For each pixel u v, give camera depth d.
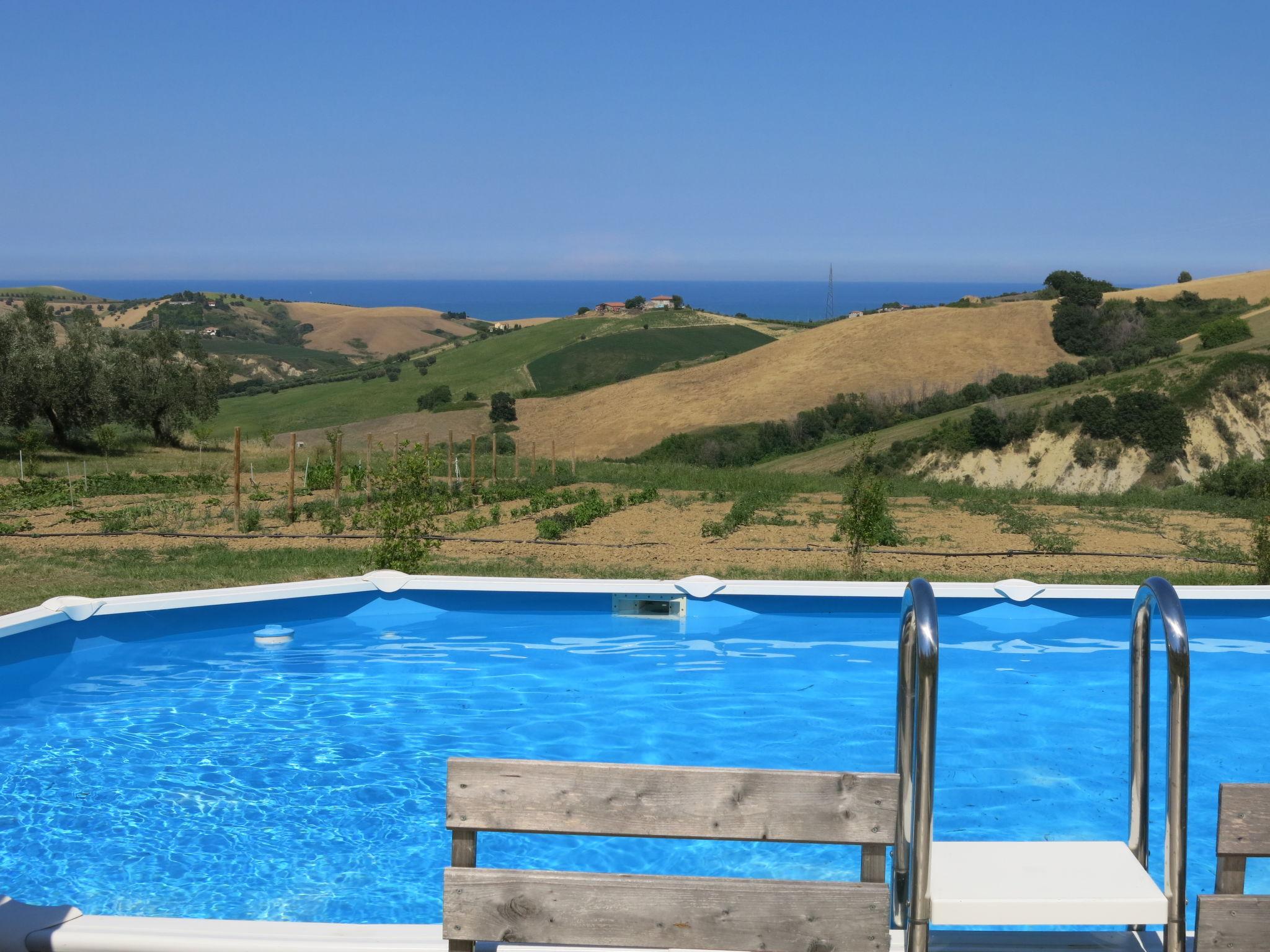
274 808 5.16
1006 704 6.80
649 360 127.06
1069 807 5.24
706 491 19.69
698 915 2.45
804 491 19.89
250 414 110.19
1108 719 6.54
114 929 2.88
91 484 20.31
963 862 2.76
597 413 79.88
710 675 7.43
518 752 5.98
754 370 81.88
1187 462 50.22
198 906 4.14
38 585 10.07
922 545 13.28
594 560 12.01
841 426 67.25
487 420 82.06
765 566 11.54
